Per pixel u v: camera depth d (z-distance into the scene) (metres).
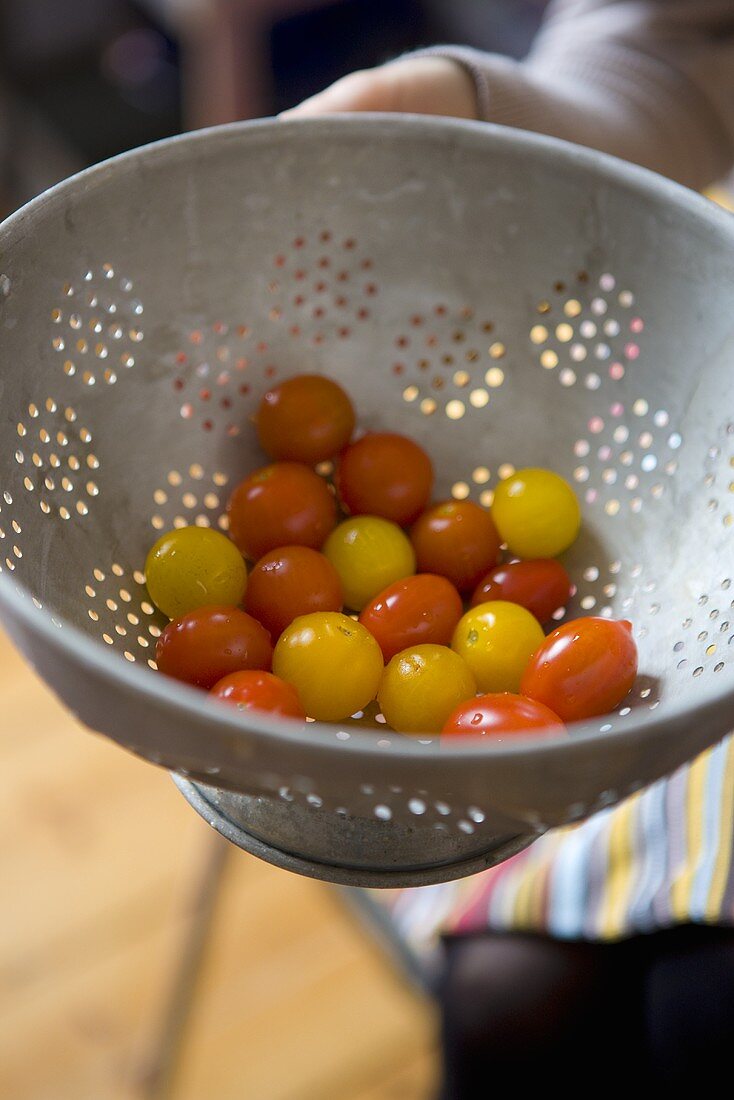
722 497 0.46
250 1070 0.87
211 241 0.47
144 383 0.48
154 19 1.21
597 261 0.48
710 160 0.64
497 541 0.49
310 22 1.11
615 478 0.49
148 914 0.93
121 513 0.48
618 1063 0.60
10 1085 0.85
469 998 0.61
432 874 0.44
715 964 0.56
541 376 0.50
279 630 0.47
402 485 0.49
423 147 0.47
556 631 0.45
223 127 0.46
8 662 1.07
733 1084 0.56
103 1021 0.88
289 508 0.48
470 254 0.49
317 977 0.91
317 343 0.51
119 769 1.01
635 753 0.36
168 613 0.47
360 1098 0.86
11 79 1.23
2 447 0.43
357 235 0.49
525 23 1.06
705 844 0.55
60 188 0.44
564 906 0.58
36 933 0.92
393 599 0.47
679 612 0.46
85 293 0.46
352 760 0.35
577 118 0.58
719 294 0.45
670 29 0.62
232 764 0.37
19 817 0.98
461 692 0.45
